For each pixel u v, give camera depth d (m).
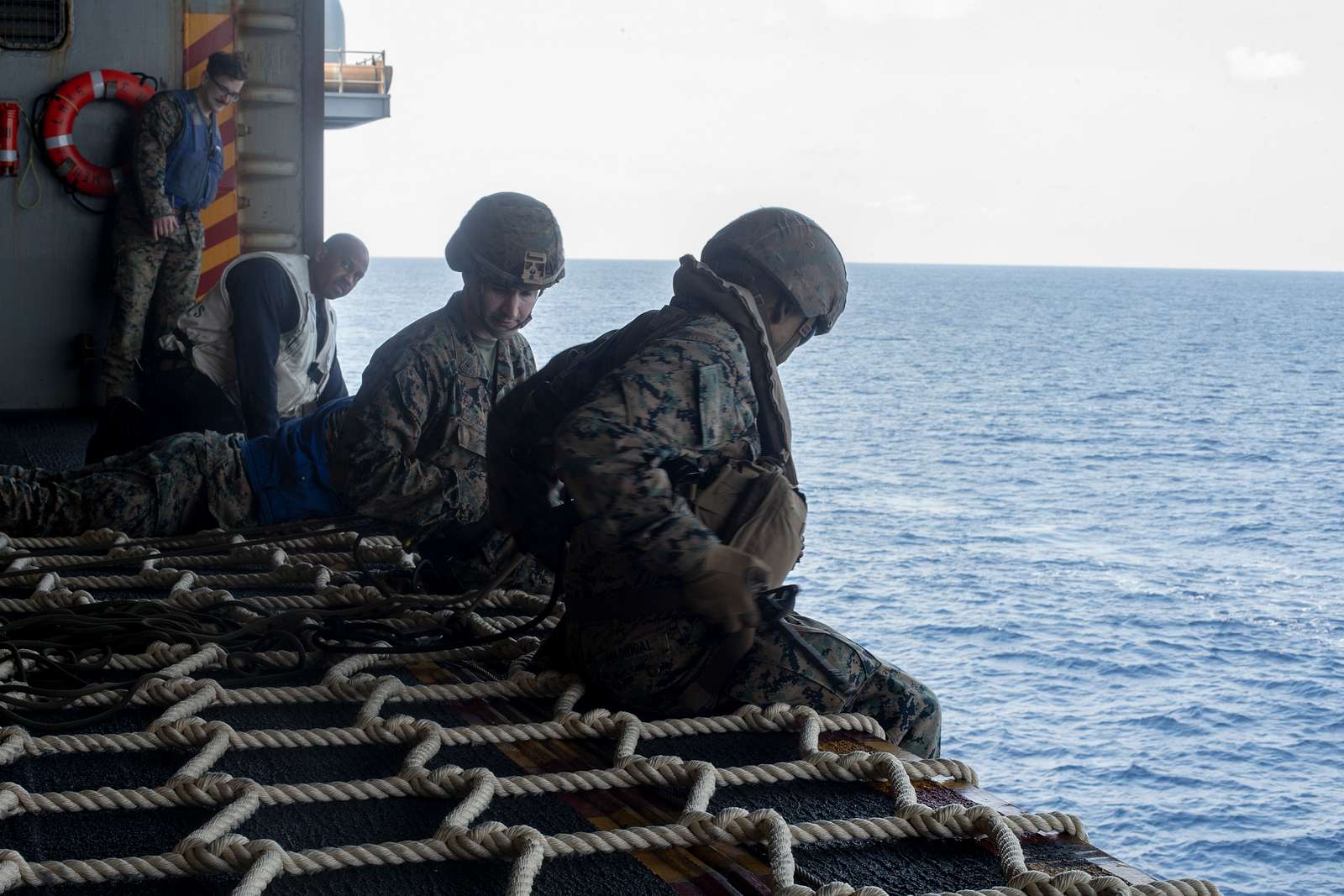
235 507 4.82
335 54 14.70
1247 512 61.47
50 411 7.93
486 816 2.54
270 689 3.13
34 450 6.79
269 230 8.11
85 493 4.68
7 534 4.63
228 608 3.80
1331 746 29.59
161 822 2.46
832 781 2.75
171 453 4.79
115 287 7.60
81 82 7.59
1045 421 94.38
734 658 2.91
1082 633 38.94
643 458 2.62
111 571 4.41
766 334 2.82
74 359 7.93
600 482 2.62
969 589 44.06
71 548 4.57
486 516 4.17
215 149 7.65
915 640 38.22
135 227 7.53
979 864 2.38
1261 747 29.52
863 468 71.56
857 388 112.00
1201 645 37.88
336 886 2.24
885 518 56.69
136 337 7.64
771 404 2.83
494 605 3.98
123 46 7.75
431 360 4.23
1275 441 87.44
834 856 2.40
